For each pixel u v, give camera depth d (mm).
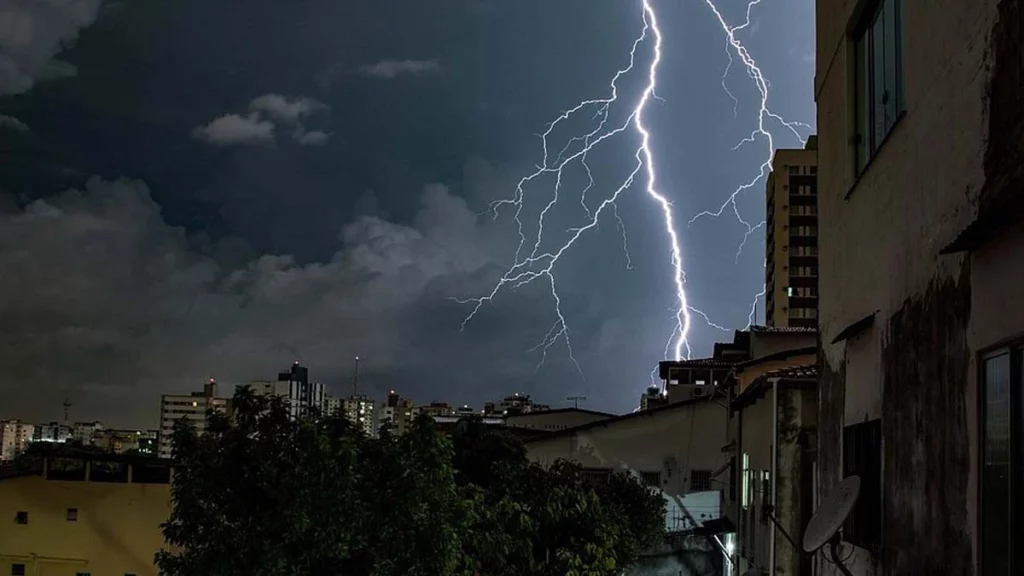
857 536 9117
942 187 6637
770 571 15094
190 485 12680
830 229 11344
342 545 12227
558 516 15828
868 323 8984
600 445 31453
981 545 5707
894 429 7910
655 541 24438
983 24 5773
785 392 15305
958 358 6176
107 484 26766
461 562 13719
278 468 12656
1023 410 5094
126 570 26219
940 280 6645
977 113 5871
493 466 17172
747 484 20500
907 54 7715
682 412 31516
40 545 26562
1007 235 5293
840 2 10797
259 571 11961
